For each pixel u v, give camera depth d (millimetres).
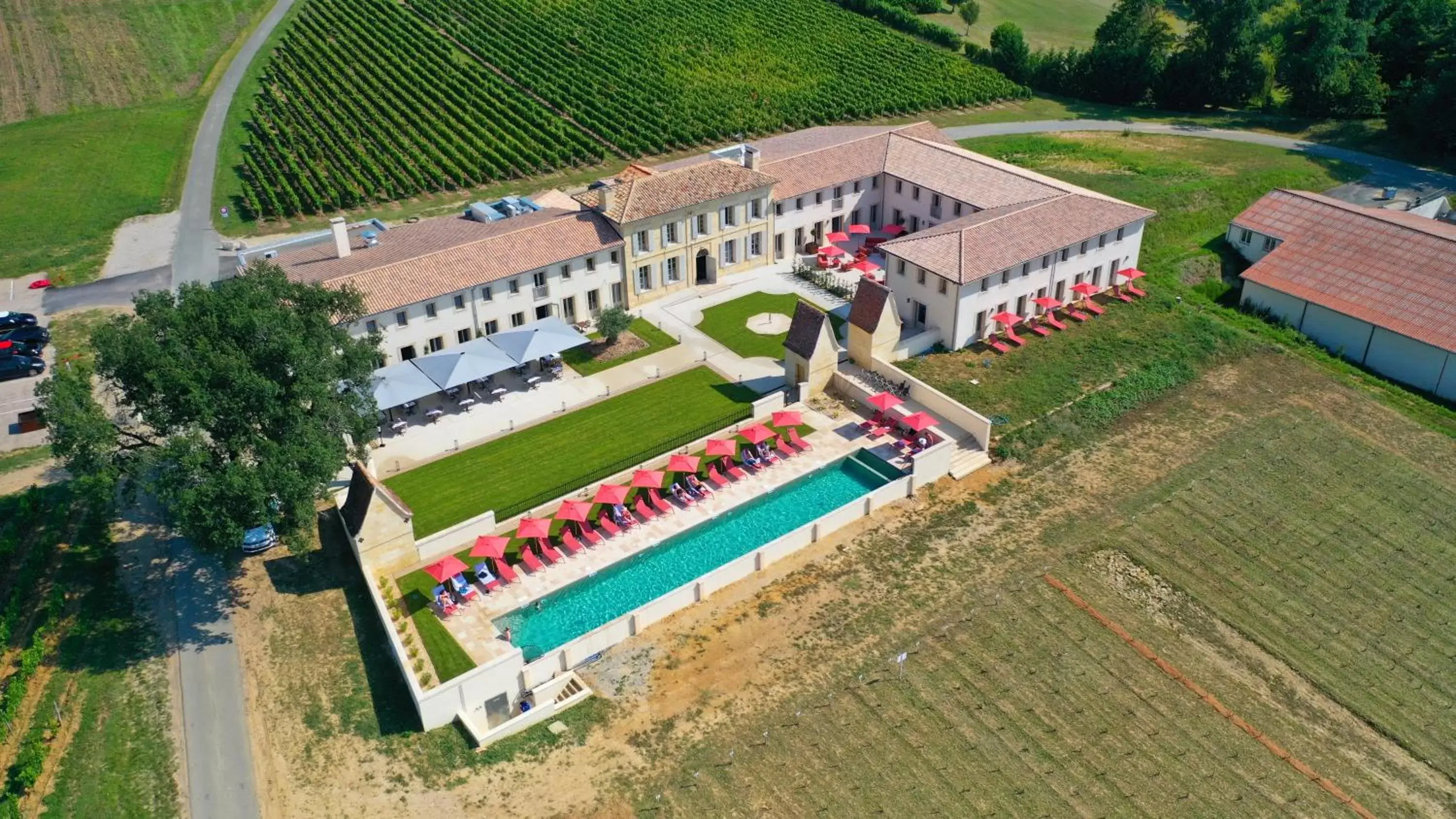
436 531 67688
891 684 56719
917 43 174500
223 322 62094
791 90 149875
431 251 84812
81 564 64750
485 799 50031
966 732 53875
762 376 84750
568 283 89125
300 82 149375
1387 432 78062
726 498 71438
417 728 53938
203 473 57812
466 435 77875
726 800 50094
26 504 67438
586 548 66938
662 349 88812
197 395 57844
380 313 79438
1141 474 73688
